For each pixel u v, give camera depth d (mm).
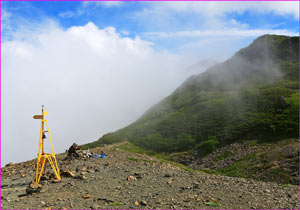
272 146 43688
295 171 26312
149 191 10359
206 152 56750
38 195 9836
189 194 9945
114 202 8875
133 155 22984
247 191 10656
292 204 9148
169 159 60469
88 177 12984
